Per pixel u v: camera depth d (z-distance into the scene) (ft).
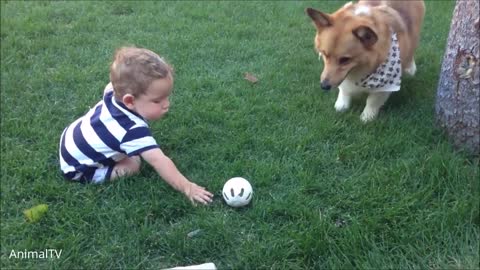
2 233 4.32
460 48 5.08
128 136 4.65
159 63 4.65
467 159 5.22
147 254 4.23
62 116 6.04
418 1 6.51
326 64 5.74
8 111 6.06
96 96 6.42
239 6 9.77
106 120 4.71
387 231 4.34
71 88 6.68
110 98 4.83
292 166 5.19
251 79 6.95
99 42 8.12
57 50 7.77
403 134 5.59
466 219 4.41
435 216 4.44
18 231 4.34
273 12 9.57
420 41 8.38
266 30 8.71
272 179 5.01
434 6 10.04
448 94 5.37
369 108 6.10
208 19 9.20
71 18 9.07
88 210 4.55
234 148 5.42
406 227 4.40
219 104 6.23
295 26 8.96
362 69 5.69
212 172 5.09
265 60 7.59
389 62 5.70
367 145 5.43
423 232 4.30
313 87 6.75
